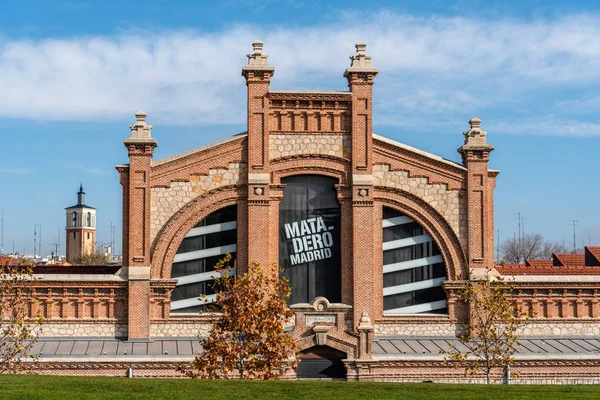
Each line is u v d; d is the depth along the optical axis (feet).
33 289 152.56
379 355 155.84
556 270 177.17
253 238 161.99
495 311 147.02
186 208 163.02
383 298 166.40
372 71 167.02
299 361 148.25
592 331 169.89
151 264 161.58
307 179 166.81
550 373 157.58
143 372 151.12
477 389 117.80
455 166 168.25
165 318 161.17
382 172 167.63
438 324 166.09
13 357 141.38
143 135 162.71
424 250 168.14
